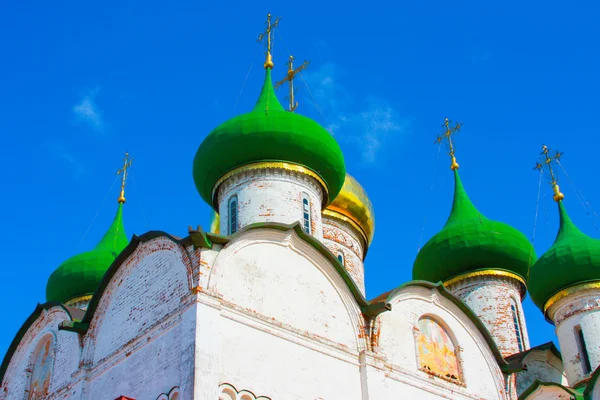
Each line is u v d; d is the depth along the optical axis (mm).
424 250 41188
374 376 27031
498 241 39812
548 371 37656
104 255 40031
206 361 22906
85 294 39281
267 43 38250
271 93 36219
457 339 30750
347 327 27531
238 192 32625
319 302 27141
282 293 26203
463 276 39812
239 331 24391
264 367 24453
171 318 24406
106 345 26781
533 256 40438
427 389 28672
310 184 33312
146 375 24359
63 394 27422
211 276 24484
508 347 37938
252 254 26094
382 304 27766
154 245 26672
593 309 35906
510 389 31547
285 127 32906
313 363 25828
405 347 28875
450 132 46000
